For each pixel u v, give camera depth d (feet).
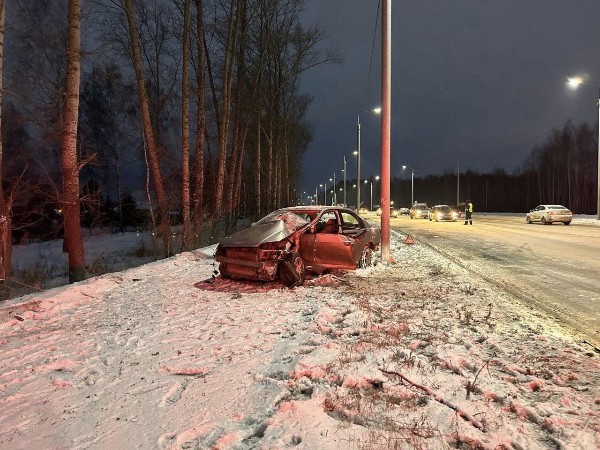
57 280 41.09
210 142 98.02
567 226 98.17
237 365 15.37
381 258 41.04
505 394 12.53
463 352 16.20
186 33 52.42
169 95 85.40
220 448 10.27
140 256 57.93
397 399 12.42
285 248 29.84
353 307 22.85
